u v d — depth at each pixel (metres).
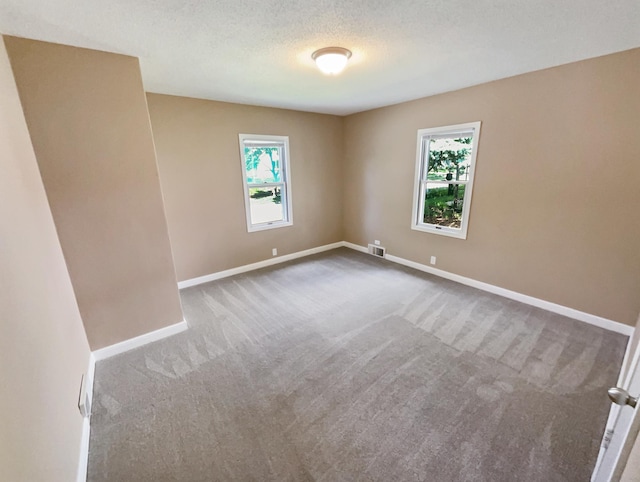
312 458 1.55
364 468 1.50
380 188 4.71
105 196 2.26
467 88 3.33
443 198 3.95
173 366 2.32
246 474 1.48
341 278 4.08
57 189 2.06
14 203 1.39
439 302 3.29
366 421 1.78
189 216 3.81
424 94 3.65
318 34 1.97
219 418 1.82
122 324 2.49
